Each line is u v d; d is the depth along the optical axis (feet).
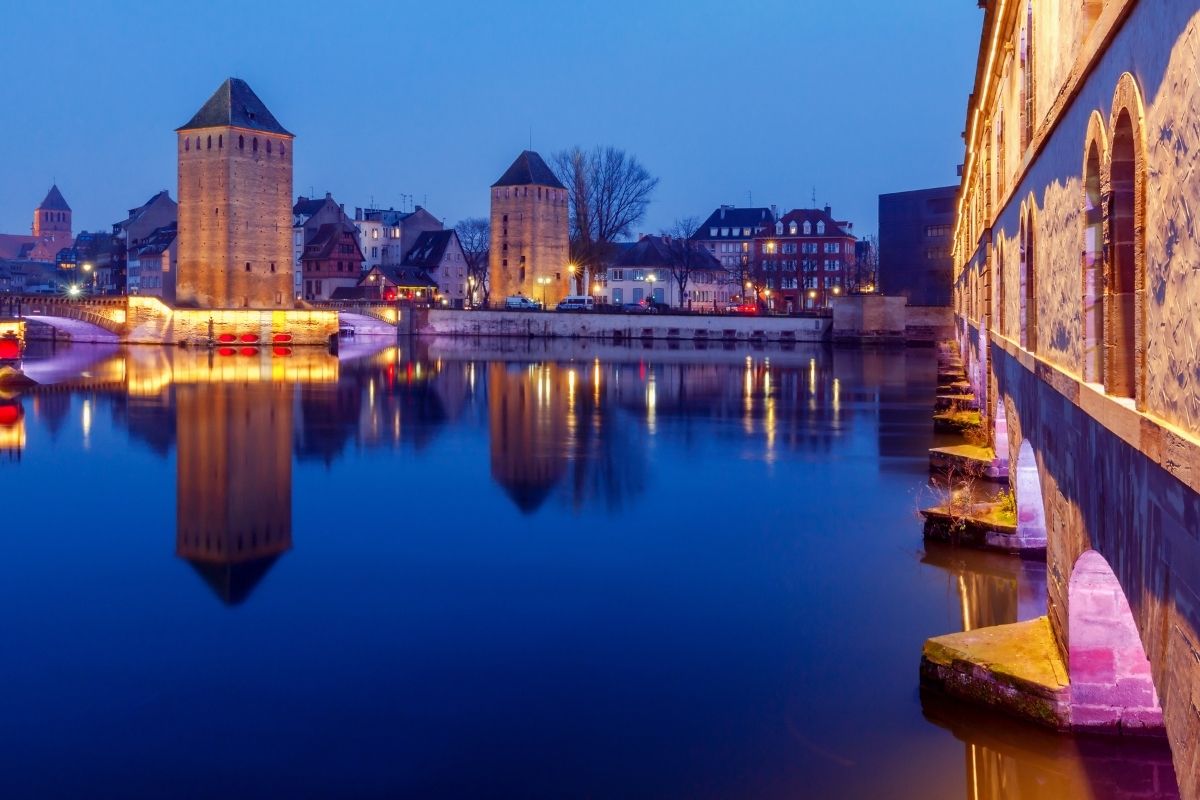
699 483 86.58
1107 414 22.81
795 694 41.19
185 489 86.84
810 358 246.06
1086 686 33.91
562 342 329.11
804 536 67.00
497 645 47.88
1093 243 26.68
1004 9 49.98
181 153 302.86
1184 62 16.40
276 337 299.58
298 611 53.52
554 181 406.00
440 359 248.11
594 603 54.03
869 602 52.85
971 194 125.49
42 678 44.47
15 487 87.86
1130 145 21.89
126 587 58.23
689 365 224.53
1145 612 20.02
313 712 40.60
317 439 115.14
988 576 56.24
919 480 85.51
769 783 34.22
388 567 61.72
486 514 76.18
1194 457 15.49
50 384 178.70
